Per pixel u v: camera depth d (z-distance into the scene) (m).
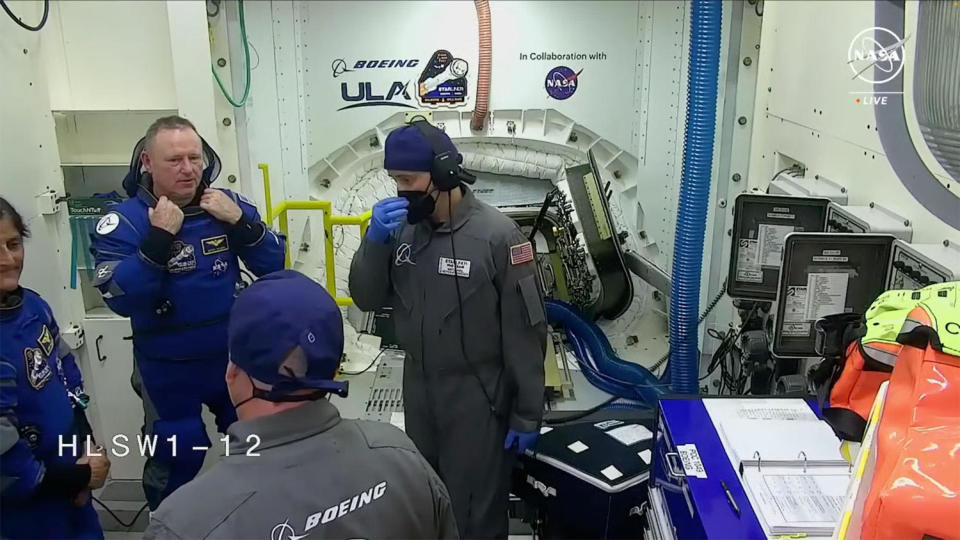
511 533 2.85
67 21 2.91
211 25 3.17
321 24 3.34
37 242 2.65
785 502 1.60
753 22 3.25
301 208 3.17
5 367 1.68
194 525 1.04
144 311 2.08
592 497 2.34
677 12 3.37
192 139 2.04
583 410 3.08
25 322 1.78
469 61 3.42
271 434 1.12
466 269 2.22
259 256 2.26
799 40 2.87
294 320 1.11
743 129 3.39
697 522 1.60
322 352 1.14
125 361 3.05
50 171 2.72
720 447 1.82
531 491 2.57
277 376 1.11
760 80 3.28
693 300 2.96
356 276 2.40
